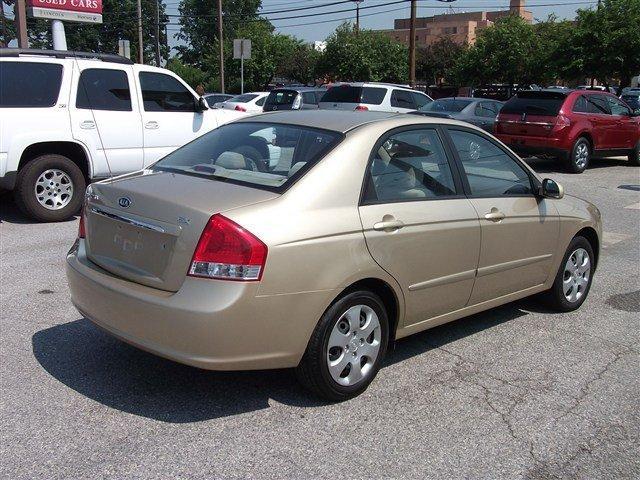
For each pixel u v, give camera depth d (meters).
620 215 10.35
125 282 3.66
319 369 3.67
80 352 4.43
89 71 8.63
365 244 3.76
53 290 5.73
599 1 27.31
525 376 4.37
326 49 42.38
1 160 7.90
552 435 3.62
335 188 3.75
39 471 3.10
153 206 3.60
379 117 4.39
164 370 4.20
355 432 3.55
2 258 6.72
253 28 52.00
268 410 3.74
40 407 3.69
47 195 8.39
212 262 3.33
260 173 3.90
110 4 65.62
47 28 53.06
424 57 47.50
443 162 4.49
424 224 4.12
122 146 8.95
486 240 4.60
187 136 9.66
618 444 3.56
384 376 4.28
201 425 3.55
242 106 21.73
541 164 16.61
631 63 26.55
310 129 4.18
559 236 5.37
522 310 5.75
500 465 3.31
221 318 3.29
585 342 5.03
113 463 3.18
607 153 15.62
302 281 3.48
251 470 3.17
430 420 3.72
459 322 5.39
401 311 4.11
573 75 28.38
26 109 8.09
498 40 38.94
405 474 3.20
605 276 6.96
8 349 4.45
